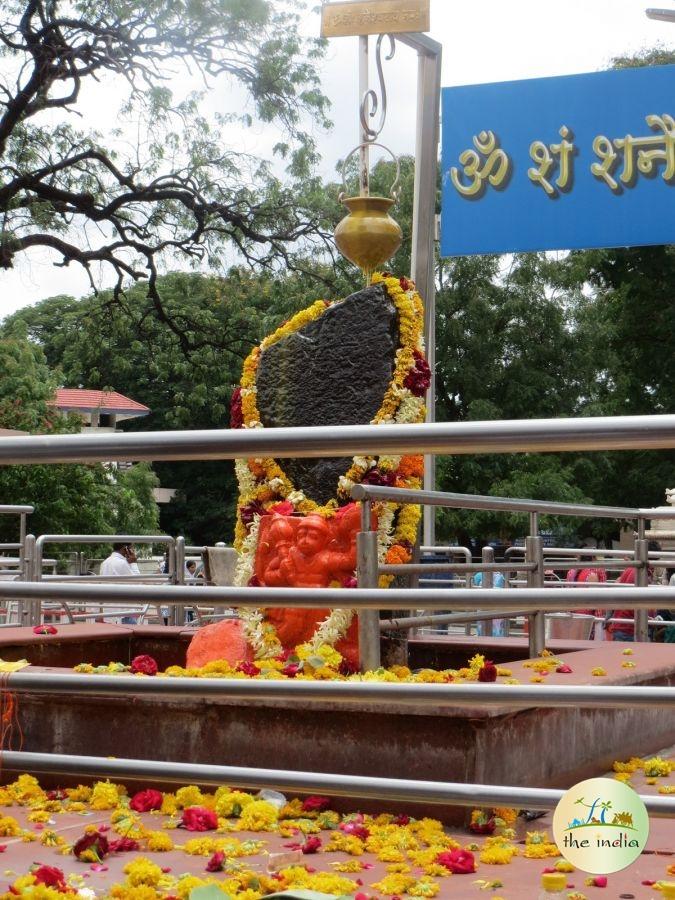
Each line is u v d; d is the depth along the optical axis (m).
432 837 3.86
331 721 4.46
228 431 2.62
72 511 26.38
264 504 6.46
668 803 2.61
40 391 29.67
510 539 27.16
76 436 2.72
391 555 6.05
